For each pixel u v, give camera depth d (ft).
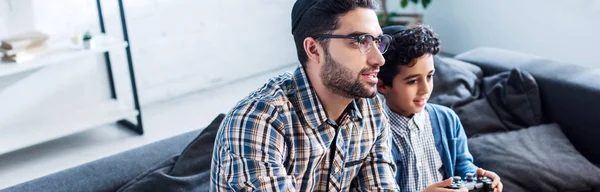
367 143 4.09
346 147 3.96
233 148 3.57
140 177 4.98
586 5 10.66
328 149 3.89
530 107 6.59
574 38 11.02
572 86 6.47
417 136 5.03
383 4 12.59
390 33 4.82
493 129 6.48
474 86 6.85
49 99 10.21
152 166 5.15
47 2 9.72
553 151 6.03
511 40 12.01
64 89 10.31
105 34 10.17
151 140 10.06
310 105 3.74
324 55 3.54
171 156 5.33
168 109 11.21
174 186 4.83
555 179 5.72
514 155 5.94
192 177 4.95
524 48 11.86
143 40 10.96
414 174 4.99
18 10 9.46
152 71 11.26
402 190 5.00
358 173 4.25
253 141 3.53
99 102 10.70
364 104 4.04
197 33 11.57
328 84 3.59
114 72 10.78
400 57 4.61
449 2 12.83
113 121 9.94
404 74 4.69
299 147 3.76
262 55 12.66
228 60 12.17
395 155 4.95
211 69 12.00
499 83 6.79
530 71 6.90
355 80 3.52
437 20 13.24
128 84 11.03
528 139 6.18
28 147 9.96
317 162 3.86
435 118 5.23
